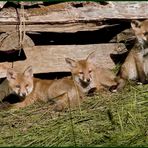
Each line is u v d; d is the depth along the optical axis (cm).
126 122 1048
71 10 1325
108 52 1402
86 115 1100
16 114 1154
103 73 1301
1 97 1280
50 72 1354
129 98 1184
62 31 1323
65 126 1046
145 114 1081
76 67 1267
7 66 1325
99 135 995
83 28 1340
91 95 1252
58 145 965
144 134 990
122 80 1312
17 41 1301
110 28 1398
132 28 1354
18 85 1250
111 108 1129
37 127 1059
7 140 1004
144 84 1323
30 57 1331
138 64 1354
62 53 1358
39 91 1263
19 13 1290
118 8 1364
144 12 1385
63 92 1212
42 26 1307
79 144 963
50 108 1187
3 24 1284
